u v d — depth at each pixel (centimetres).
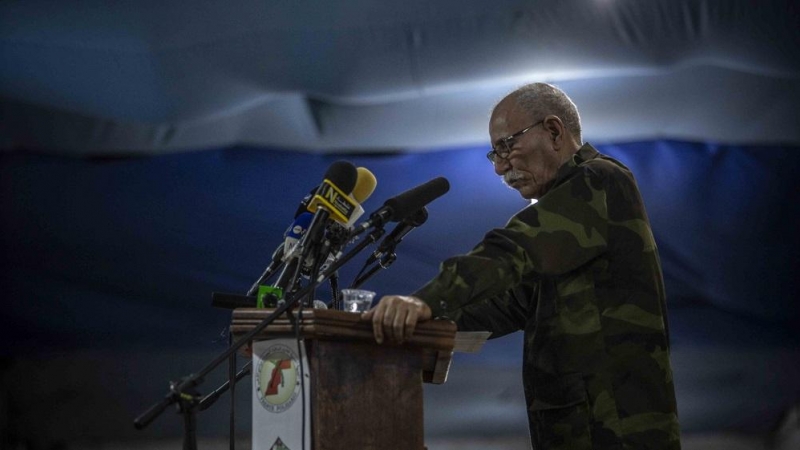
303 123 950
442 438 990
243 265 982
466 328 392
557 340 348
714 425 1017
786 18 816
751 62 871
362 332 287
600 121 977
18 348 976
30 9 809
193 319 985
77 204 975
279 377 287
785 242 1011
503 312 396
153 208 980
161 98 880
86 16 809
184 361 984
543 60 857
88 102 894
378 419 287
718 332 1017
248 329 290
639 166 1011
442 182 336
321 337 281
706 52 862
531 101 372
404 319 284
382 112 937
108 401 980
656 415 335
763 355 1019
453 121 951
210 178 983
